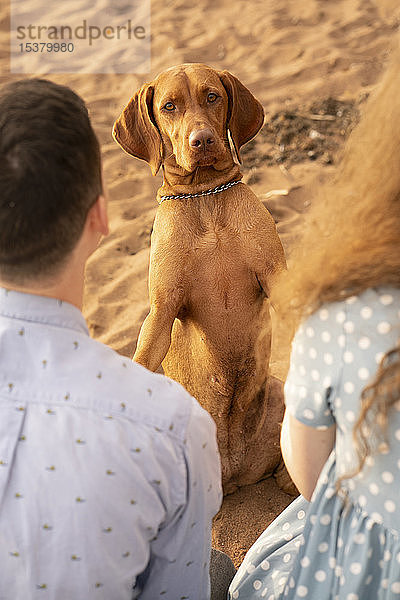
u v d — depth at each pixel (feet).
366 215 3.73
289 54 19.69
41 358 3.72
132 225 14.06
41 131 3.60
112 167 16.01
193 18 22.56
